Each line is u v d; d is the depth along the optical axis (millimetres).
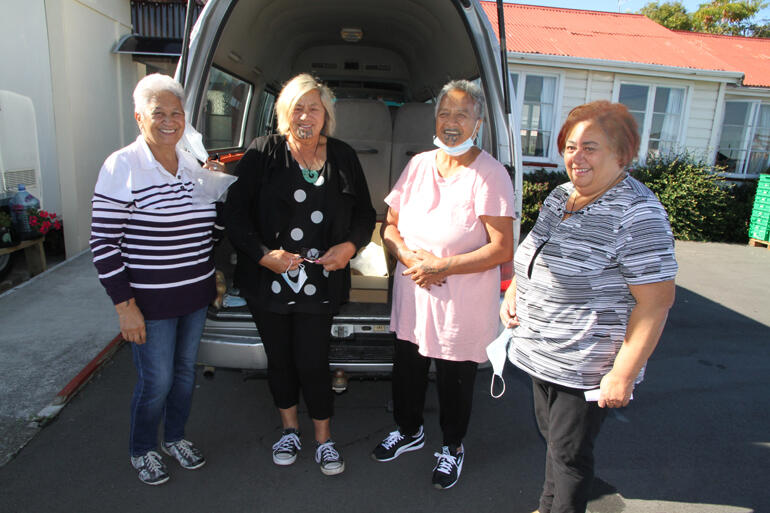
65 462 2723
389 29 4531
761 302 6156
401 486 2643
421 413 2850
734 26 25406
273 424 3178
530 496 2605
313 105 2270
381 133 3803
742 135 12102
